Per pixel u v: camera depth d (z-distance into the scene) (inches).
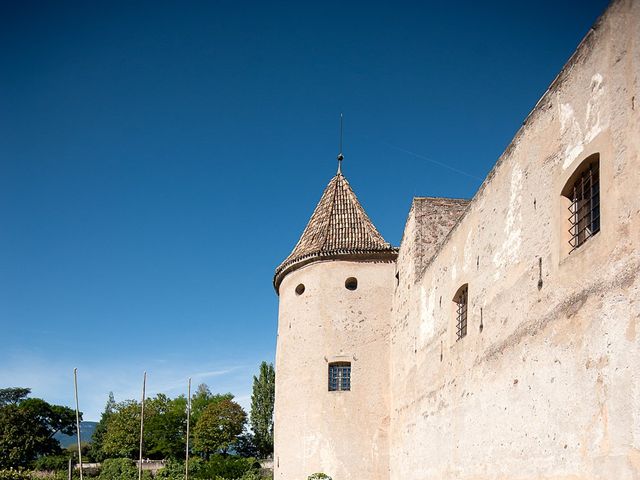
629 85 373.1
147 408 3218.5
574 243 444.1
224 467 2356.1
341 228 1160.8
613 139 386.3
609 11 400.5
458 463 641.6
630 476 343.6
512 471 502.3
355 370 1059.3
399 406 963.3
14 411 3085.6
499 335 550.0
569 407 416.5
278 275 1192.8
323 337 1082.1
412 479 845.2
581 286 412.5
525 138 524.7
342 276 1104.2
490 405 560.1
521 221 522.6
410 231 930.7
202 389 3826.3
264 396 2977.4
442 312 737.6
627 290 359.6
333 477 1015.0
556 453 430.3
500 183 575.8
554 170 467.8
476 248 629.0
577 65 440.8
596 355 387.5
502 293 551.2
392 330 1057.5
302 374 1081.4
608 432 368.2
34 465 2915.8
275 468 1103.6
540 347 466.6
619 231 372.2
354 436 1030.4
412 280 902.4
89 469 2667.3
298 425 1060.5
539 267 480.4
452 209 906.7
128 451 2994.6
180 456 3014.3
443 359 720.3
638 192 355.9
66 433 3289.9
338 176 1277.1
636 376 344.8
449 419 681.0
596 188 424.5
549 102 483.2
